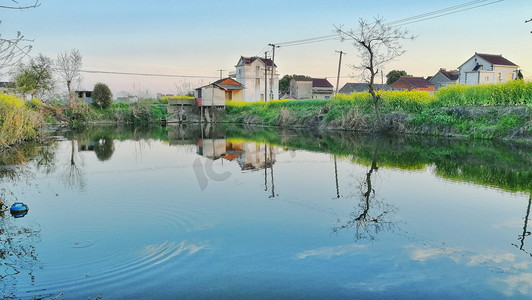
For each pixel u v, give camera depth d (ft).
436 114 66.64
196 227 19.25
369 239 17.60
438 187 27.76
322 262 15.14
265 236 17.95
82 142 62.44
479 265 14.90
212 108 129.08
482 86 65.51
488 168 34.78
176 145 58.03
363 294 12.75
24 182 30.07
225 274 14.08
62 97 126.31
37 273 14.15
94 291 12.84
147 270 14.40
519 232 18.45
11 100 58.13
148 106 130.11
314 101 107.96
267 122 108.27
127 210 22.17
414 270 14.51
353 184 29.07
